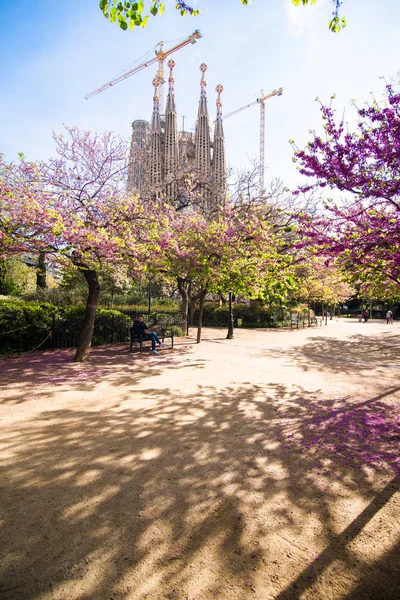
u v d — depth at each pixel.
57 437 3.97
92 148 8.45
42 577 1.94
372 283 8.57
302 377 7.57
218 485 2.97
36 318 10.19
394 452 3.71
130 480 3.03
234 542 2.25
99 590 1.86
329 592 1.86
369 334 18.44
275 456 3.58
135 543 2.23
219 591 1.86
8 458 3.42
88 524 2.41
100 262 8.41
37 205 6.52
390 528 2.41
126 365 8.50
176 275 12.70
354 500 2.77
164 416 4.79
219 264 11.56
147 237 9.52
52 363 8.47
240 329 21.28
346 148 4.55
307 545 2.23
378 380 7.33
